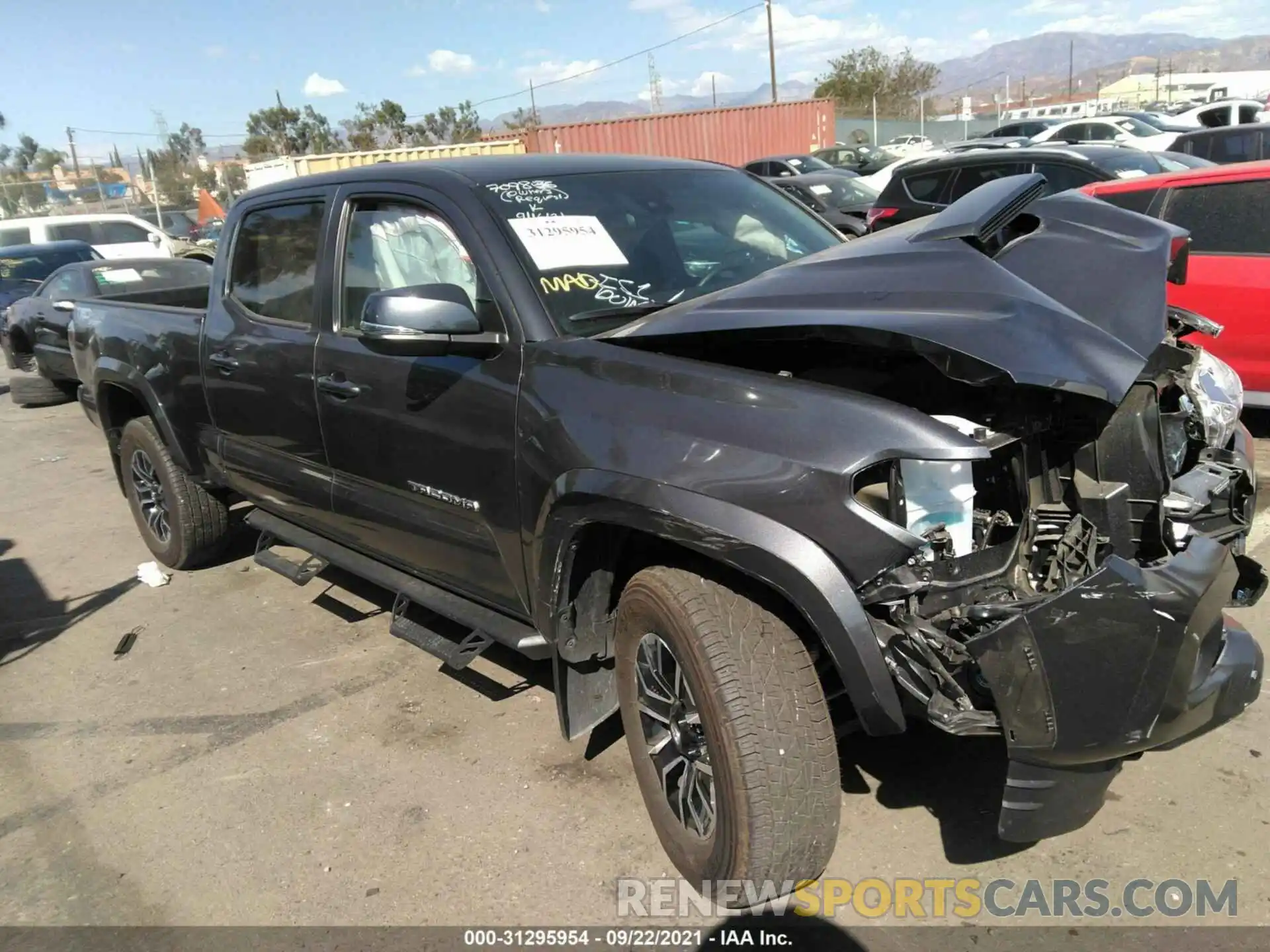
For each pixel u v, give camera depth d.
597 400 2.57
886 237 2.79
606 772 3.20
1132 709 2.04
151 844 3.03
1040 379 2.09
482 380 2.89
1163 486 2.43
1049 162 9.10
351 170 3.73
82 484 7.58
